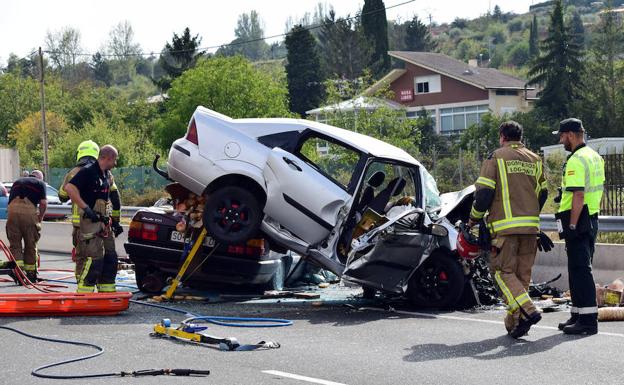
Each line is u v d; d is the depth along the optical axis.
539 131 54.12
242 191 11.24
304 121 11.66
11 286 13.32
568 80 61.94
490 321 10.02
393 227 10.46
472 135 54.12
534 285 12.35
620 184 19.12
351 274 10.63
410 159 11.81
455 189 29.88
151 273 12.29
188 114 58.06
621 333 9.10
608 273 12.32
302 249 11.26
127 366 7.41
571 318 9.24
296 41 85.06
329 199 11.05
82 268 11.45
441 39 194.25
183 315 10.38
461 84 66.62
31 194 13.98
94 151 11.48
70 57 152.12
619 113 57.47
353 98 43.22
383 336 8.95
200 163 11.48
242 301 11.84
